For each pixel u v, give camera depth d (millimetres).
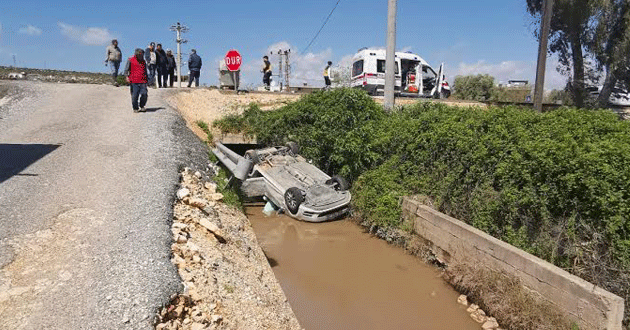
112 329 3992
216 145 12711
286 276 8250
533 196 7418
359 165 12242
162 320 4273
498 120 9758
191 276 5090
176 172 8414
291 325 5551
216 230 6633
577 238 6664
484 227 7934
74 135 10258
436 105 13570
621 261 6105
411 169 10789
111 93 16031
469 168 9117
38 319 4086
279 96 17719
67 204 6465
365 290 7758
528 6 22484
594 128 8570
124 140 9938
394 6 13984
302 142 13570
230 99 16906
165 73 19000
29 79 20797
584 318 5539
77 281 4645
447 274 8078
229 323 4699
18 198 6555
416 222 9367
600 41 20125
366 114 13234
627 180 6562
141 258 5078
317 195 11344
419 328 6562
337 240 10055
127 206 6488
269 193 12039
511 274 6727
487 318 6746
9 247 5207
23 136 10117
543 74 15133
